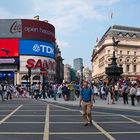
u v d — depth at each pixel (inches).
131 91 1349.7
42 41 5024.6
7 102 1648.6
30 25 4926.2
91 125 695.7
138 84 1515.7
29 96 2723.9
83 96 698.8
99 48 7406.5
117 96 1712.6
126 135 555.2
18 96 2578.7
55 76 5718.5
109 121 775.7
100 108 1226.0
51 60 5211.6
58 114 955.3
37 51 4953.3
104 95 1883.6
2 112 1013.8
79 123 732.7
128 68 6486.2
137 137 533.0
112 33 6456.7
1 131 599.2
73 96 1813.5
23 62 4886.8
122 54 6446.9
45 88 2407.7
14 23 4891.7
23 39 4886.8
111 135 555.2
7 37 4884.4
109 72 2144.4
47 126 675.4
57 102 1604.3
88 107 695.1
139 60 6565.0
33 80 4869.6
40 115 920.9
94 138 523.2
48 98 2199.8
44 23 5078.7
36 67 4913.9
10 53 4881.9
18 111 1053.8
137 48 6574.8
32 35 4928.6
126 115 932.0
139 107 1235.9
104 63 6560.0
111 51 6427.2
